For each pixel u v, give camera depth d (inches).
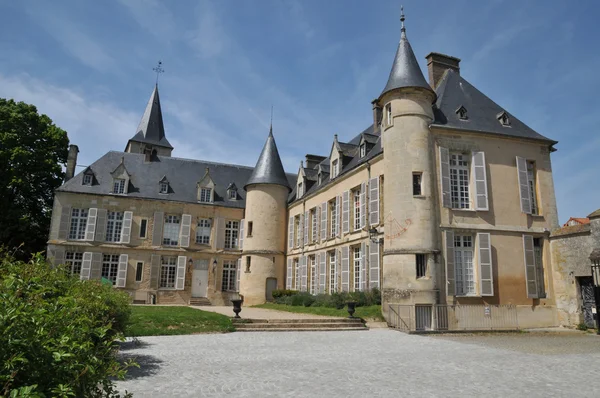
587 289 655.8
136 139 1579.7
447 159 703.1
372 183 789.2
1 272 157.5
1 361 92.5
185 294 1205.1
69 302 142.7
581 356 385.7
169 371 300.7
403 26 792.9
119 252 1172.5
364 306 714.8
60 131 1273.4
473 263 684.7
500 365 338.0
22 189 1142.3
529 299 684.7
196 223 1263.5
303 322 604.4
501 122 768.9
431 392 251.3
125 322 347.6
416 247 650.8
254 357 364.2
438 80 874.1
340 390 253.6
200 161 1417.3
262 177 1194.0
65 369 106.0
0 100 1178.6
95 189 1186.6
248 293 1135.6
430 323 626.2
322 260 968.3
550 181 757.9
